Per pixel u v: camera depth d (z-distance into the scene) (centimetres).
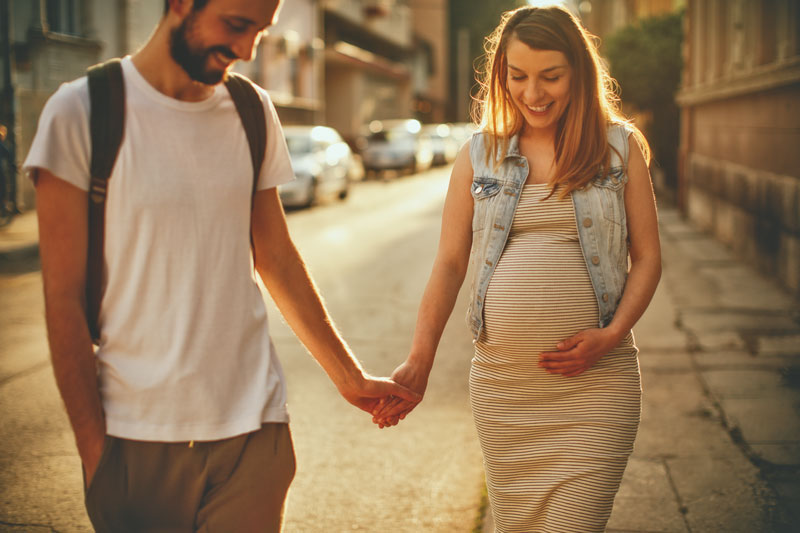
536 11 220
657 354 579
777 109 828
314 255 1062
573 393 224
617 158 222
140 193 171
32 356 589
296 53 2791
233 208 181
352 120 3509
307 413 473
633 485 368
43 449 420
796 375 522
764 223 879
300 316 206
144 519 182
